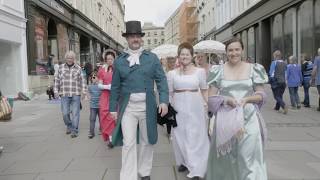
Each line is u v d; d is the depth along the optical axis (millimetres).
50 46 26328
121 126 5062
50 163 6770
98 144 8219
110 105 5168
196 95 5707
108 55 8133
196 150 5547
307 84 13250
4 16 18000
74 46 31453
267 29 25484
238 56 4297
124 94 5055
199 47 18438
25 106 16547
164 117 5156
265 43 25469
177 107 5742
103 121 7902
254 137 4129
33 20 21266
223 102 4270
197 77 5730
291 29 21156
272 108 13203
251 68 4297
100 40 46938
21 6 20016
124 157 4980
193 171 5461
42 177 5957
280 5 21828
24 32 20375
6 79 18719
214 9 43812
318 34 17953
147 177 5266
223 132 4230
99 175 5945
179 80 5730
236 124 4133
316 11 18109
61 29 27438
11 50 19156
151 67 5055
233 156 4230
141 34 5098
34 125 11250
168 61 9430
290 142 7758
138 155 5273
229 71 4352
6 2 18188
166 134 8969
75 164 6641
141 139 5191
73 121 9188
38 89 21688
